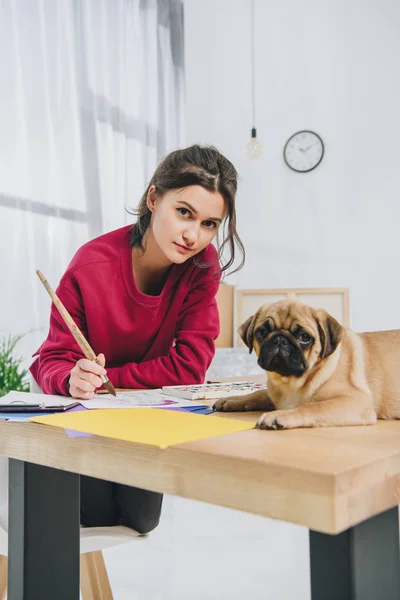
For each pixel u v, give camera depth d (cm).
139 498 109
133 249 132
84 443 64
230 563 180
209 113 465
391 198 400
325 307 407
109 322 130
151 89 430
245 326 81
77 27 370
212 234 115
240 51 455
